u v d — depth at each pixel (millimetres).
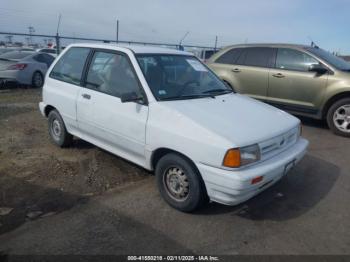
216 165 2963
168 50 4398
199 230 3117
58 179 4066
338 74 6254
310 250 2883
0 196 3635
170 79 3908
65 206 3471
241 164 2930
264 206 3604
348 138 6215
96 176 4168
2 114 7359
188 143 3115
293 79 6719
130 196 3717
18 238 2922
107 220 3234
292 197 3842
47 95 5031
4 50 13508
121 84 3881
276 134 3291
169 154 3361
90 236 2975
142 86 3627
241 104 3902
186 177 3256
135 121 3596
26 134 5848
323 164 4883
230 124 3221
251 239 3010
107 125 3971
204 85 4219
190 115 3271
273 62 7078
